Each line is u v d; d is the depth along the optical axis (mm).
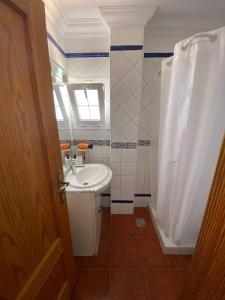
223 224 569
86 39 1674
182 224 1417
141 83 1623
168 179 1491
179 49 1148
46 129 776
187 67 1116
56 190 902
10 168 583
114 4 1308
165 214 1635
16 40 588
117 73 1597
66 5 1307
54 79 1396
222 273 559
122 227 1927
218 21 1583
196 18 1543
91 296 1237
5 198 566
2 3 519
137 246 1667
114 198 2072
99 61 1738
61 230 980
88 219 1416
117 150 1857
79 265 1467
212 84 1030
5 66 543
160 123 1563
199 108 1117
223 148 584
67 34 1645
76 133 1976
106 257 1544
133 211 2146
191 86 1087
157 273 1400
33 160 710
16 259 632
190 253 1546
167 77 1410
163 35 1678
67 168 1591
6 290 588
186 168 1271
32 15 651
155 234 1828
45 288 846
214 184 633
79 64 1753
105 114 1893
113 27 1471
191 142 1201
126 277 1369
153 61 1750
